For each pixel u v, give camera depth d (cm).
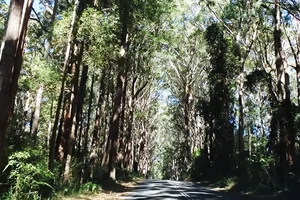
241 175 2811
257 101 4541
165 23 3409
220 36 3597
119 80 2795
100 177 2527
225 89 3547
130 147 5622
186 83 5488
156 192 2195
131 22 2297
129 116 4606
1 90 823
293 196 1762
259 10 2950
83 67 2269
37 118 2422
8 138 1273
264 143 3038
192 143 6097
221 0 3506
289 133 2145
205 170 3878
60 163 1831
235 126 3697
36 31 2491
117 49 1961
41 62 1748
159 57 4597
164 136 10200
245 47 3422
